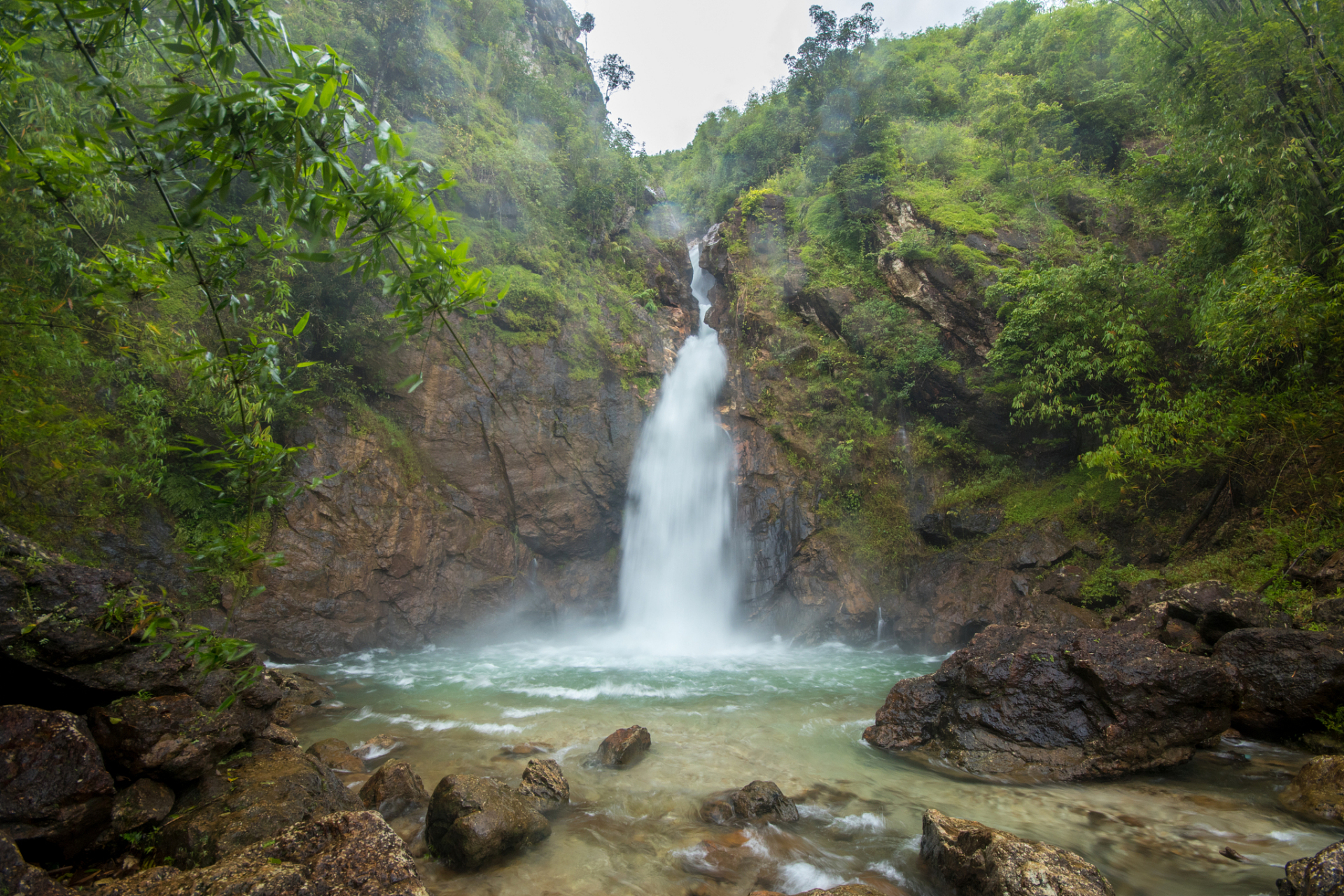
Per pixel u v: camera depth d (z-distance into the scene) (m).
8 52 2.86
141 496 11.95
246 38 2.67
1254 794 7.19
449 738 9.12
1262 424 12.15
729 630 19.12
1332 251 11.23
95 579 5.60
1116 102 23.31
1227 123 12.20
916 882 5.50
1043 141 23.58
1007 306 17.62
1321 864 4.41
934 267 20.59
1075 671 8.28
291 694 10.62
